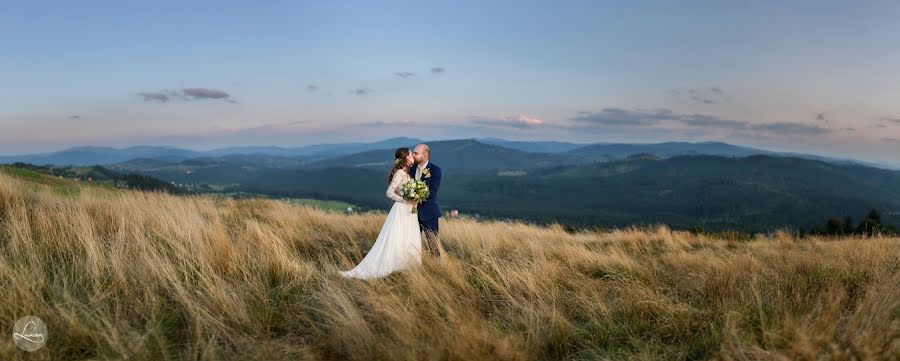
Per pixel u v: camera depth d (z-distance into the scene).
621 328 4.11
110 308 3.99
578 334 3.99
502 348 3.32
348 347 3.50
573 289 5.31
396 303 4.29
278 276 5.15
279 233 7.26
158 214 7.55
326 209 13.03
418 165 6.29
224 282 4.55
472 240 8.28
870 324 3.50
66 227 5.99
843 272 5.69
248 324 3.88
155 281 4.41
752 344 3.48
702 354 3.58
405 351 3.27
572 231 14.19
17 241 5.19
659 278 5.87
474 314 4.14
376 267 5.66
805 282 5.19
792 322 3.60
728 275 5.34
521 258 6.78
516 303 4.50
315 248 7.14
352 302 4.32
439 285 4.80
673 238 11.62
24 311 3.53
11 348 3.12
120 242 5.48
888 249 8.07
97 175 107.81
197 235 5.93
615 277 5.84
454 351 3.26
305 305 4.33
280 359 3.32
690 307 4.46
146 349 3.25
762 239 13.48
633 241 10.74
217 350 3.39
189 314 3.93
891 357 3.07
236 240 6.69
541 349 3.73
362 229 9.08
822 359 3.08
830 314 3.61
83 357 3.28
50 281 4.39
